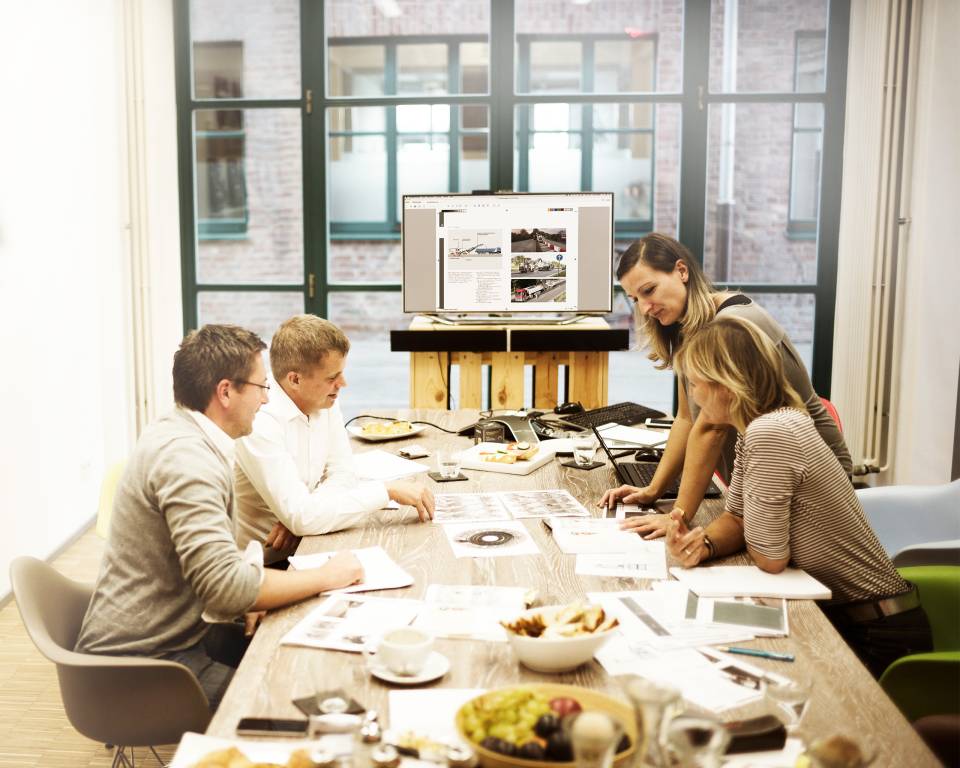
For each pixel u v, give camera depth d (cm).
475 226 440
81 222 449
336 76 1079
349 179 1161
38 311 398
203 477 183
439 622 165
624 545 206
